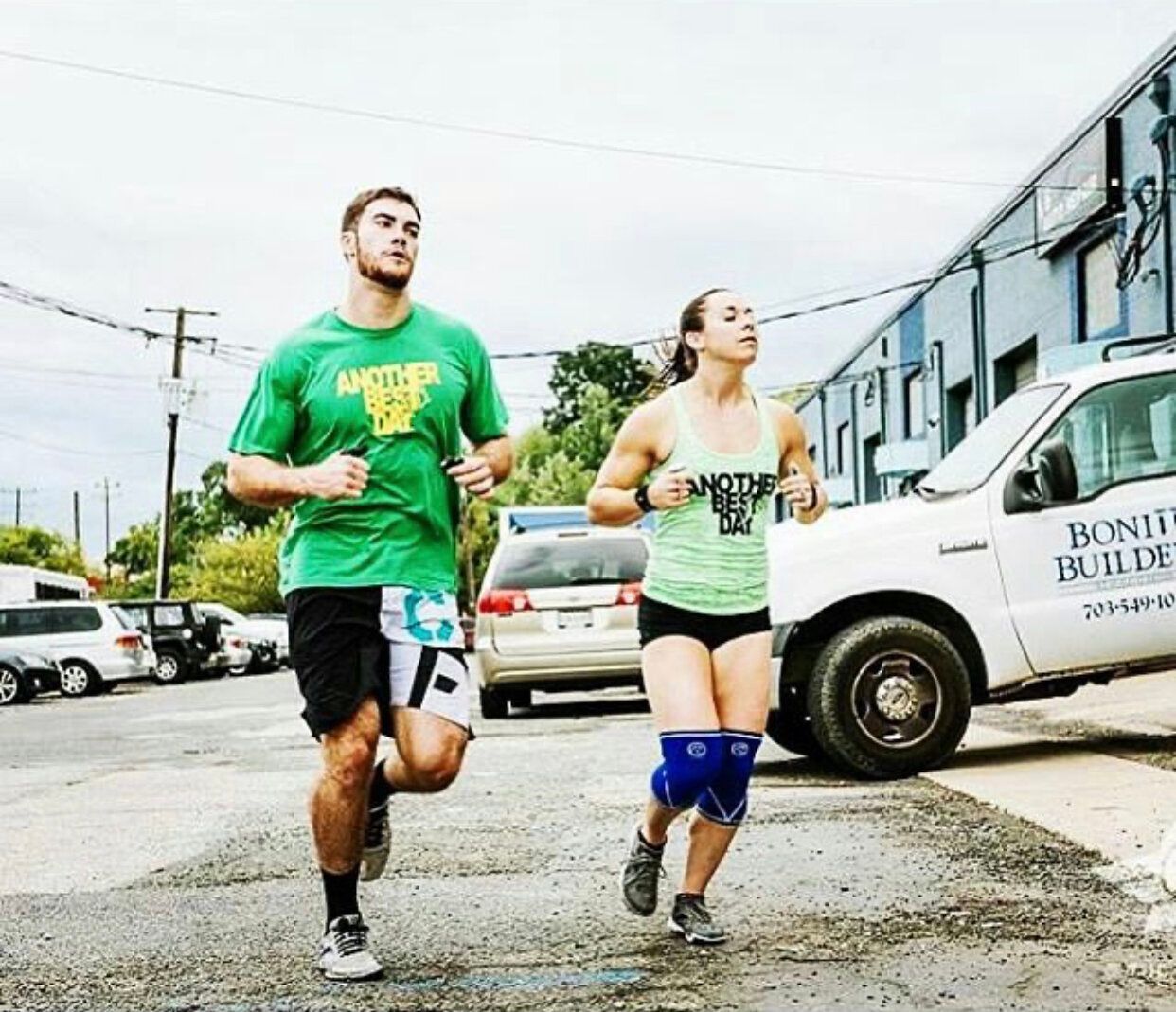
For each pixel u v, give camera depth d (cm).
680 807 473
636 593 1464
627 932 506
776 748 1050
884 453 3158
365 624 449
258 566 7488
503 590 1463
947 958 457
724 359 475
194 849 716
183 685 3069
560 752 1087
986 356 2766
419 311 475
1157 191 1906
